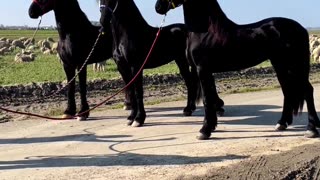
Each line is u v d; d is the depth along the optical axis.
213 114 10.40
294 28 9.99
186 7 10.21
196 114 13.66
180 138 10.59
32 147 10.12
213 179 7.54
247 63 10.22
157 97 17.45
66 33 12.62
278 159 8.57
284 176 7.57
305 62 10.02
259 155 8.91
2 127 12.34
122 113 14.03
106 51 13.02
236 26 10.18
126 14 11.43
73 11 12.54
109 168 8.34
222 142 10.07
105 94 17.89
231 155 9.00
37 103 15.84
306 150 9.16
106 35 12.80
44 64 28.69
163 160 8.79
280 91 18.45
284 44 9.85
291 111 11.00
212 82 10.32
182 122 12.52
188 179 7.57
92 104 15.69
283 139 10.23
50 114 13.99
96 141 10.55
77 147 10.02
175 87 19.98
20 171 8.30
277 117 12.94
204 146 9.75
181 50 12.20
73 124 12.55
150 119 13.05
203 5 10.05
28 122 12.93
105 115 13.80
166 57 12.12
